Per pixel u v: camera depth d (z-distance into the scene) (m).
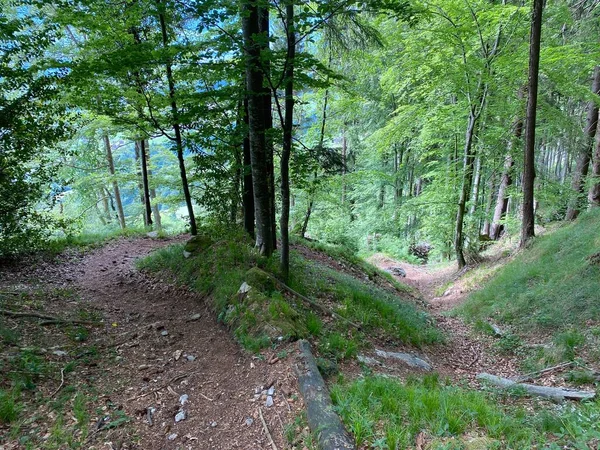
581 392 4.61
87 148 15.30
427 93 12.53
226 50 5.97
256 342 4.72
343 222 22.30
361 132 21.28
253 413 3.58
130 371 4.42
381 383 3.81
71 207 21.28
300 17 5.09
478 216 13.97
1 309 5.18
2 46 6.95
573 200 13.23
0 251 8.12
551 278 8.23
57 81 7.51
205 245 8.07
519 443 2.81
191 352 4.94
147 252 10.56
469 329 8.40
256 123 6.60
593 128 13.92
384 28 12.43
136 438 3.33
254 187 7.02
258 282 6.09
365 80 16.59
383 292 9.73
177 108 9.78
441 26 10.94
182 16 8.52
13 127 7.49
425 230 15.54
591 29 12.45
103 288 7.48
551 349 6.07
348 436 2.89
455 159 13.71
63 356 4.45
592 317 6.44
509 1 12.19
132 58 6.75
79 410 3.52
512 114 12.16
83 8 8.16
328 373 4.17
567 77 11.23
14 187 8.05
